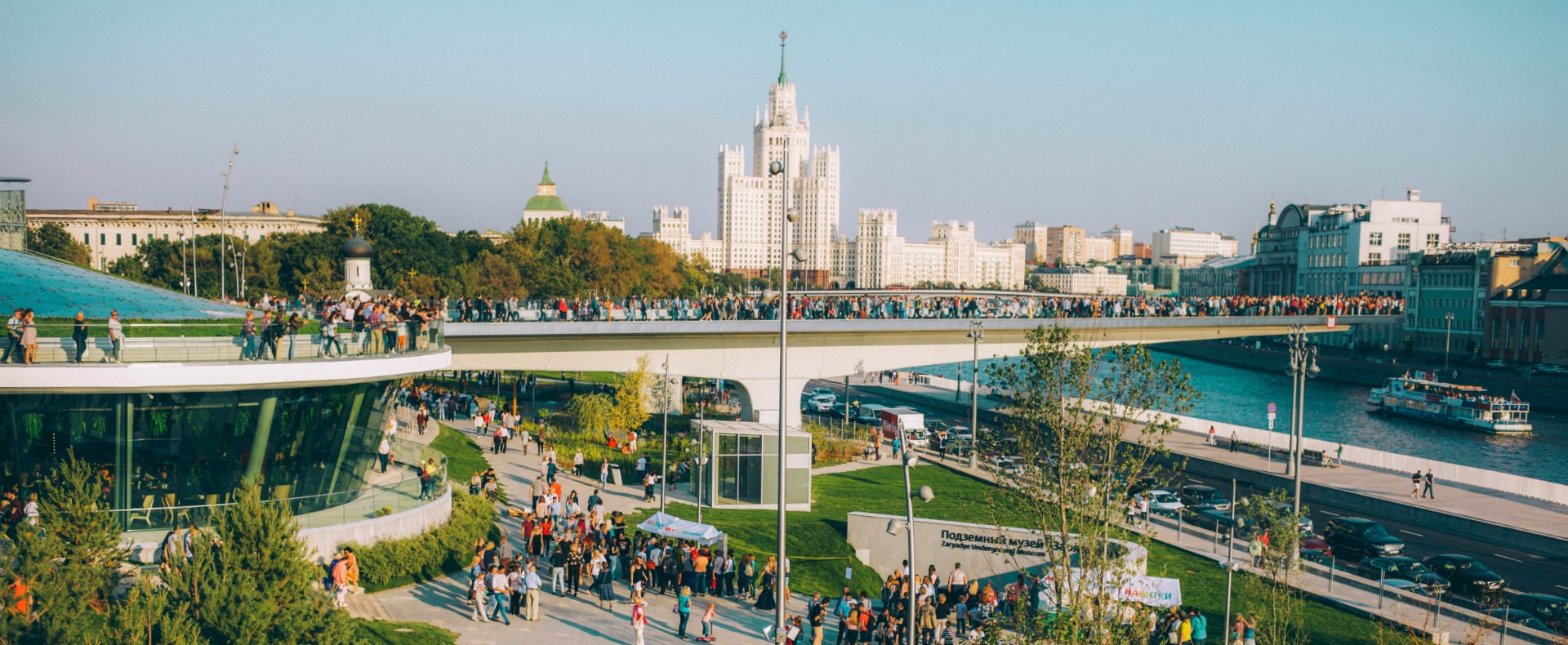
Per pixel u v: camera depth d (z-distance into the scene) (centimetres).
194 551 2836
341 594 3553
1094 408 3562
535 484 5244
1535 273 19362
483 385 10762
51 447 3769
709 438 6159
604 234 16825
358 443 4428
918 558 5178
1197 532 6059
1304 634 4191
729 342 8106
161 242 16112
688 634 3875
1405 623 4322
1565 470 10325
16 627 2484
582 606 4109
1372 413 14450
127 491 3853
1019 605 3609
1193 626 3825
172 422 3862
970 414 11519
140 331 3928
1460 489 7494
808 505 6203
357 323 4362
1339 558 5922
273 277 14175
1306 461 8475
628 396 7650
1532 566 5759
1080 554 3409
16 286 4447
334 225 15538
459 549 4412
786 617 3803
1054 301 9988
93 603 2922
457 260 17662
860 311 8550
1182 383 3516
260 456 4056
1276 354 19950
